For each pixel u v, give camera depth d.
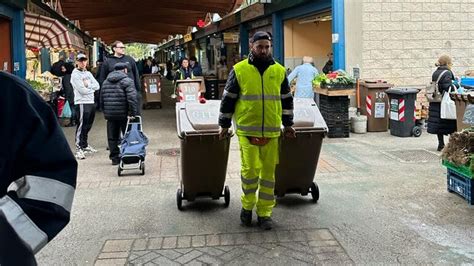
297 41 16.44
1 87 1.71
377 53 12.27
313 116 5.56
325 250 4.48
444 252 4.41
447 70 8.64
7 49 13.34
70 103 13.33
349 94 10.49
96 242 4.74
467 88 8.84
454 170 5.99
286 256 4.36
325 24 16.56
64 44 15.22
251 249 4.53
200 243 4.70
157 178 7.21
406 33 12.37
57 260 4.33
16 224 1.58
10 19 13.09
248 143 4.93
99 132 12.19
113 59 8.86
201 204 5.93
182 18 25.98
